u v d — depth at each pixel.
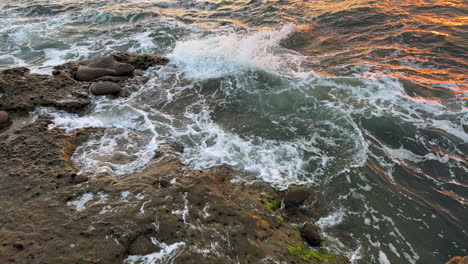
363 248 4.51
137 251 3.84
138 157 5.73
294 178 5.62
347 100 7.54
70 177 4.90
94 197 4.55
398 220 4.93
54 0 15.53
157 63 9.31
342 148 6.27
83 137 6.13
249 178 5.55
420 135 6.51
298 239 4.48
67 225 4.04
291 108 7.47
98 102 7.44
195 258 3.83
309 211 5.03
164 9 14.05
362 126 6.78
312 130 6.77
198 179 5.05
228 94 8.06
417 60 9.09
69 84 7.79
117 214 4.25
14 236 3.84
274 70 8.80
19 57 10.10
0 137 5.82
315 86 8.08
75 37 11.49
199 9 14.02
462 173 5.70
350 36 10.79
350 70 8.74
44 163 5.17
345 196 5.31
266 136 6.64
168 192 4.71
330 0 13.95
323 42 10.55
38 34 11.70
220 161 5.89
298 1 14.06
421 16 11.62
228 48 9.73
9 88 7.25
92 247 3.77
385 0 13.25
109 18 13.02
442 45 9.70
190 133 6.64
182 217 4.34
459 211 5.07
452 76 8.29
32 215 4.17
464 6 12.20
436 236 4.71
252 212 4.75
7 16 13.44
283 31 11.21
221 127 6.90
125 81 8.36
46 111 6.88
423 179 5.62
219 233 4.20
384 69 8.72
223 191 5.07
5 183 4.71
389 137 6.50
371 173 5.71
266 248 4.14
